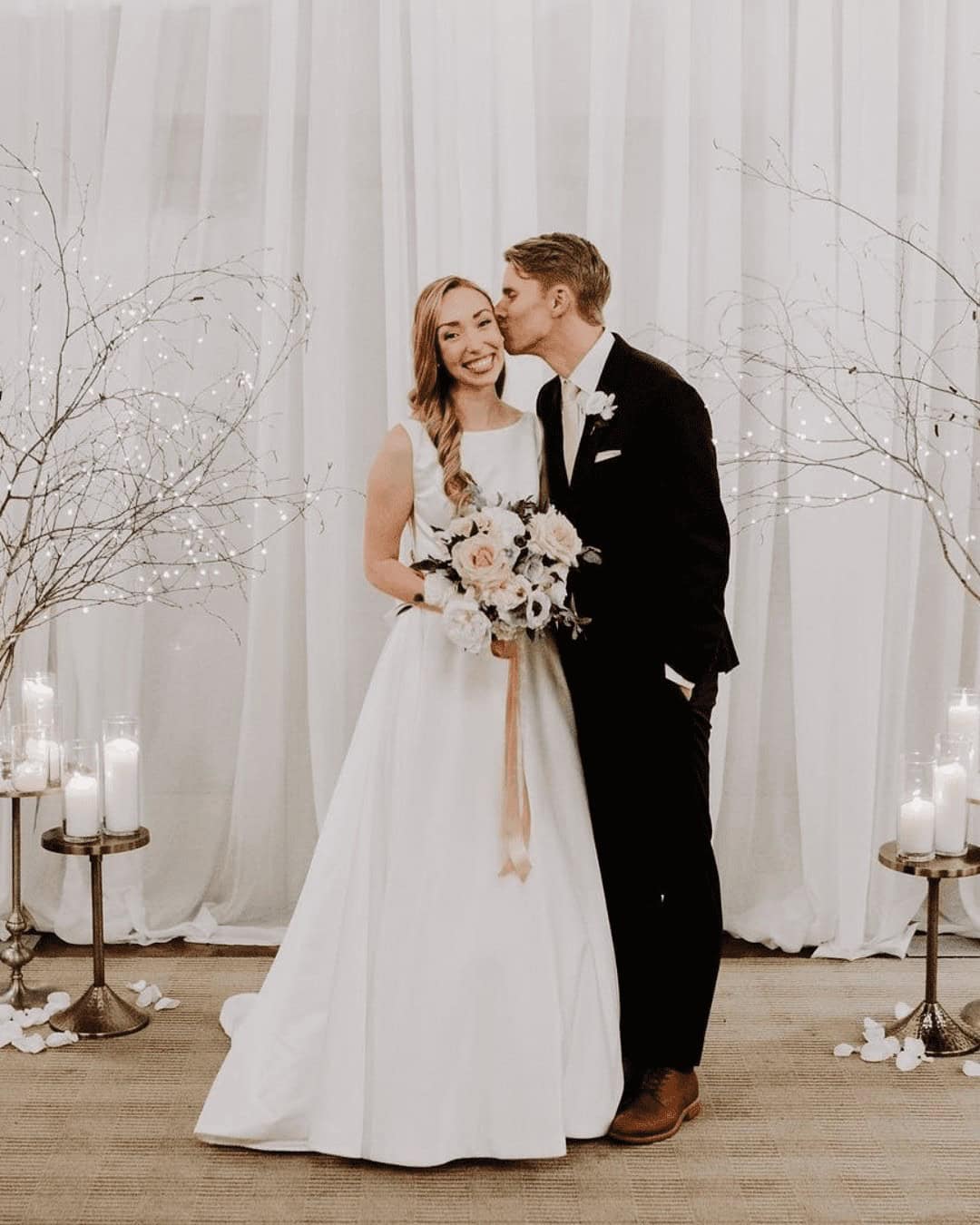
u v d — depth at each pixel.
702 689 2.66
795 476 3.47
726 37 3.39
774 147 3.43
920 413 3.44
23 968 3.37
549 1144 2.43
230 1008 3.04
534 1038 2.46
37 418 3.46
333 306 3.45
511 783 2.51
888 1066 2.86
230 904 3.62
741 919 3.61
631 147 3.46
